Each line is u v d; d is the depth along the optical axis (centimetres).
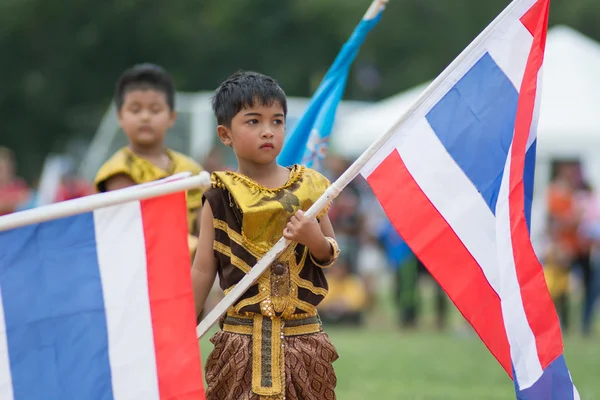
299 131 1205
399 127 983
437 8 8675
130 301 883
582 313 2964
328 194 947
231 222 962
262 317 959
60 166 4222
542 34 1018
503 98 1006
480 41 1005
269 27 7875
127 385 877
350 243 3312
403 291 3128
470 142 995
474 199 985
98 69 7400
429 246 975
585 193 3041
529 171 1035
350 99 8456
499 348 964
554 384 966
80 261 882
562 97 3703
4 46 7119
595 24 8719
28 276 877
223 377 962
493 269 974
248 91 950
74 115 7775
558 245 2997
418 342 2638
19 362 871
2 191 2664
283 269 957
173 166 1343
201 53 7675
